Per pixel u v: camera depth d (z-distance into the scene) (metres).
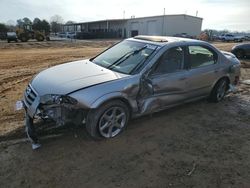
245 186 3.04
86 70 4.12
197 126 4.60
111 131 3.94
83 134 4.05
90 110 3.62
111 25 57.19
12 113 4.77
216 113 5.24
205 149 3.83
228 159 3.59
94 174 3.14
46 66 10.31
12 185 2.90
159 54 4.26
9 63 10.98
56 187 2.89
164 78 4.32
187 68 4.76
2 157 3.39
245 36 47.03
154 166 3.36
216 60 5.40
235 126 4.68
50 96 3.45
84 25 67.88
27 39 31.73
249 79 8.42
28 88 3.88
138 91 3.99
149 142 3.95
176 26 46.72
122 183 3.00
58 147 3.68
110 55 4.76
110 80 3.74
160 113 5.09
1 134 3.95
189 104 5.67
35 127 4.11
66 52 16.50
